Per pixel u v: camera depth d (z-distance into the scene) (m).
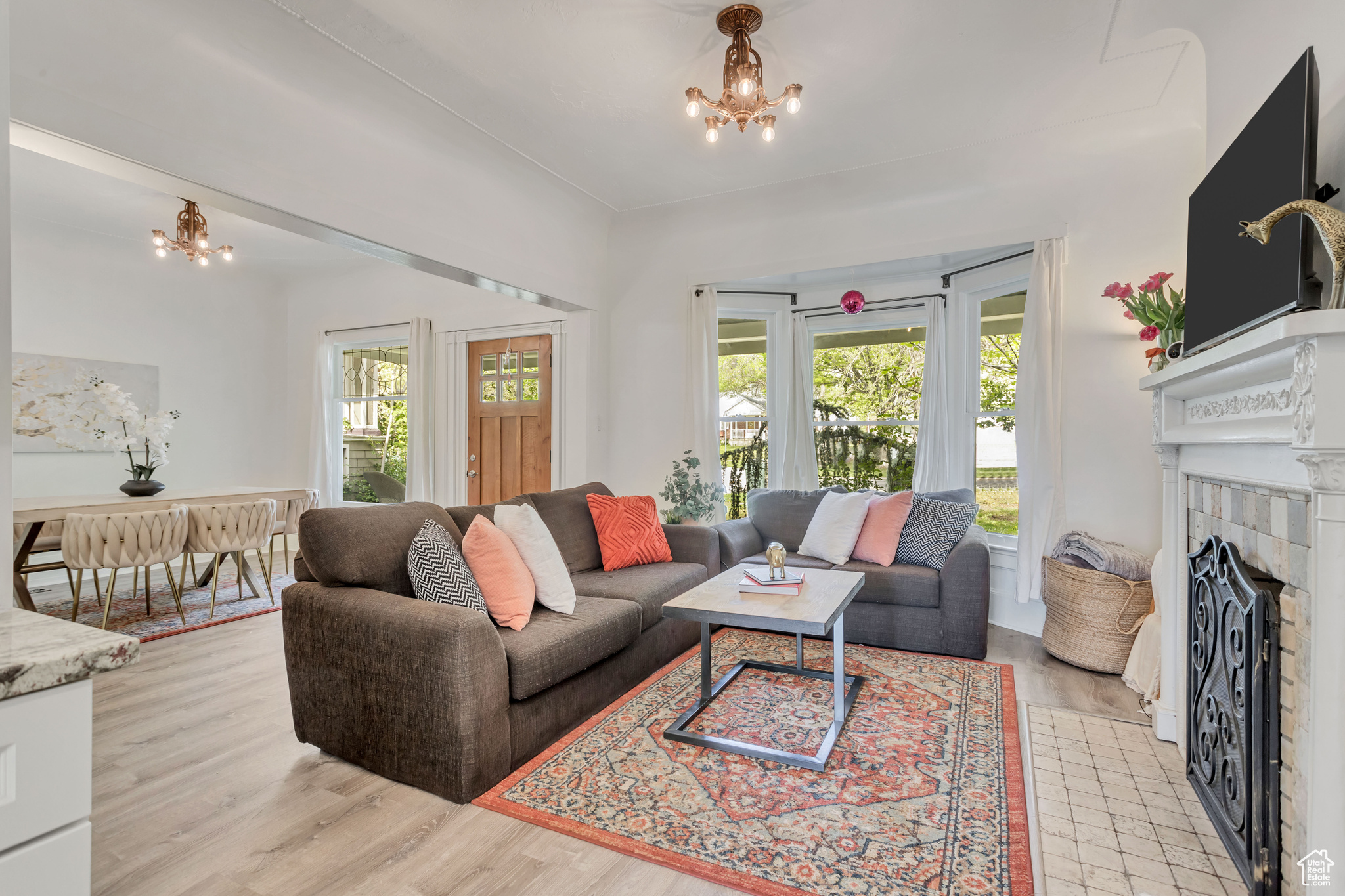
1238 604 1.60
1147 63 2.75
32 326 4.72
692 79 2.89
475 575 2.38
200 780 2.04
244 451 6.11
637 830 1.76
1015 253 3.79
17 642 0.86
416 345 5.71
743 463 4.90
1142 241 3.36
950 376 4.22
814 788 1.97
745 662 3.02
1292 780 1.40
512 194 4.00
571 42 2.62
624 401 4.93
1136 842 1.71
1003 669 3.02
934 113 3.17
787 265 4.36
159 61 2.30
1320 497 1.23
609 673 2.61
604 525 3.46
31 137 2.07
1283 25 1.73
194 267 5.73
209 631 3.67
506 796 1.93
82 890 0.85
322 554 2.23
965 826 1.77
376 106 3.02
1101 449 3.43
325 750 2.21
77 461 4.96
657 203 4.41
